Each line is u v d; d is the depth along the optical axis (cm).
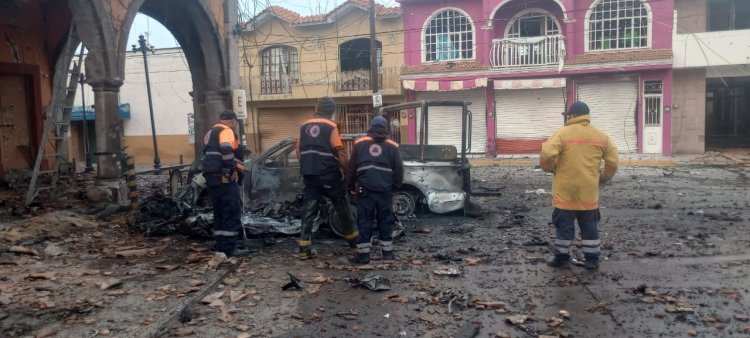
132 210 895
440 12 2442
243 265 632
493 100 2397
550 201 1134
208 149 669
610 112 2269
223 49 1285
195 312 480
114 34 948
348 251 695
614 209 1007
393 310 483
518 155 2381
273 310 486
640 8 2194
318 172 636
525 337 421
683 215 923
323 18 2533
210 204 912
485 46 2353
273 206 838
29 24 1277
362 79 2552
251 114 2777
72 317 466
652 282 548
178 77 2950
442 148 953
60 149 1042
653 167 1880
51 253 680
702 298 498
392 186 643
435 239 766
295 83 2644
